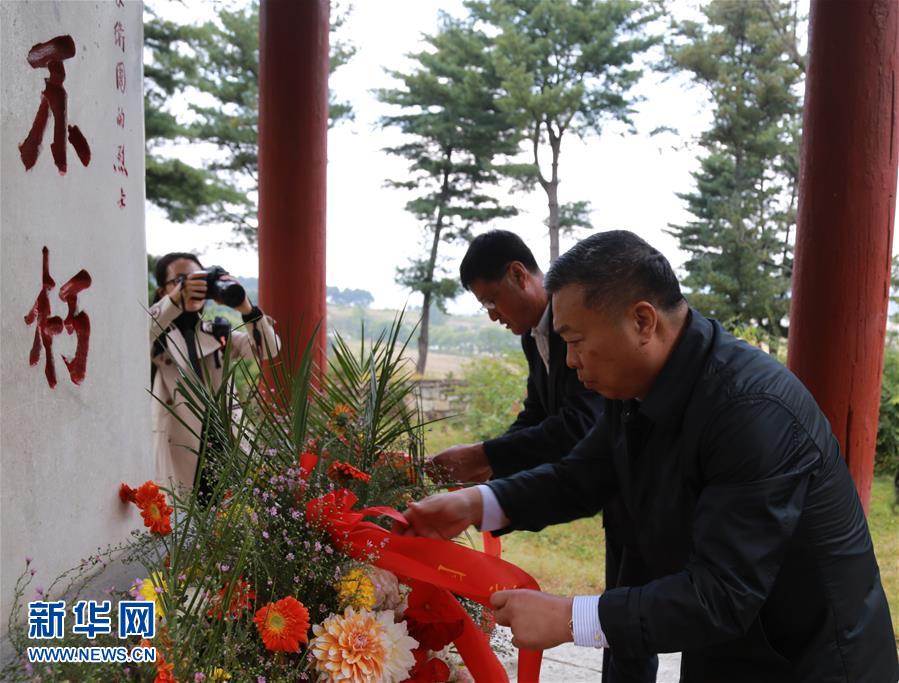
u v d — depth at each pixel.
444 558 1.33
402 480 1.63
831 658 1.27
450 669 1.43
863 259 2.58
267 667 1.12
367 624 1.18
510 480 1.61
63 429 1.36
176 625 1.06
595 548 4.59
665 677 2.55
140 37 1.71
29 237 1.27
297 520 1.28
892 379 7.00
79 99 1.43
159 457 2.63
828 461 1.25
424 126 21.41
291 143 3.27
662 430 1.33
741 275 16.67
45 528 1.30
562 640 1.22
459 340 33.16
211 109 18.59
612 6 19.72
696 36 18.06
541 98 18.45
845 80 2.54
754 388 1.23
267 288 3.36
